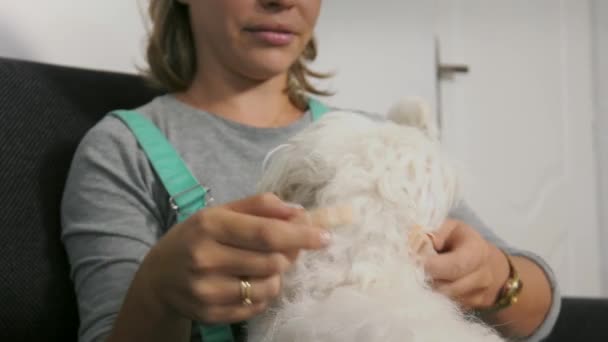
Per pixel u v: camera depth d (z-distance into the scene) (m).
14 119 0.79
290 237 0.44
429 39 1.83
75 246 0.73
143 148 0.77
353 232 0.51
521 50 1.99
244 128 0.83
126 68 1.20
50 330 0.75
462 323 0.46
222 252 0.46
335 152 0.55
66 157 0.83
